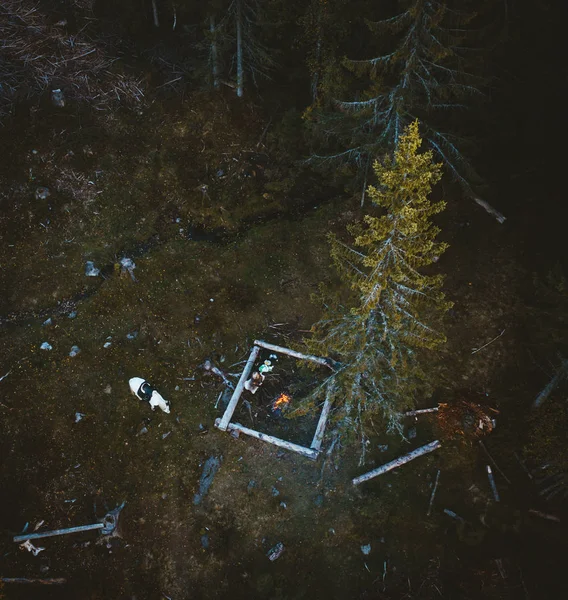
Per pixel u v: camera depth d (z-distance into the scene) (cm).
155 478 1189
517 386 1317
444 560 1125
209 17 1523
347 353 1001
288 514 1164
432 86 1116
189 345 1355
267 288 1455
